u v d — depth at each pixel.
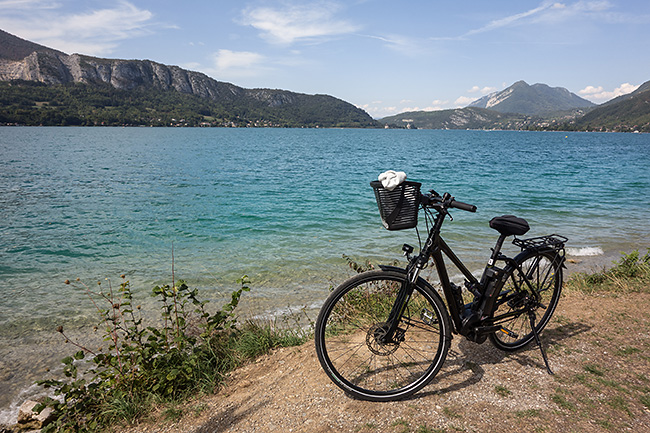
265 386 3.03
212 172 31.11
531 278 3.05
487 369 2.96
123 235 11.27
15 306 6.30
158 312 5.91
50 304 6.38
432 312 2.89
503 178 27.05
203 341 3.77
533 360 3.06
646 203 16.80
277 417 2.58
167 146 71.62
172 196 19.06
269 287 6.95
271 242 10.34
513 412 2.44
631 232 11.40
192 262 8.58
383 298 3.63
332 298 2.60
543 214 14.20
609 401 2.51
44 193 19.89
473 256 8.60
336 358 3.14
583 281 5.29
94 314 5.96
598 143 118.50
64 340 5.13
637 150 77.25
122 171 31.28
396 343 2.70
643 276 5.14
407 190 2.38
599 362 2.99
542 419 2.36
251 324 4.33
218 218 13.73
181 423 2.76
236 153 56.25
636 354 3.08
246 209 15.52
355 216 14.04
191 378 3.25
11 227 12.37
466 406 2.52
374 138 156.00
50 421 3.38
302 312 5.72
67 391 3.18
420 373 2.88
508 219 2.85
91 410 3.16
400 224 2.42
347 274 7.61
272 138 130.00
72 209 15.57
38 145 67.38
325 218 13.66
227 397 3.01
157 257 9.04
